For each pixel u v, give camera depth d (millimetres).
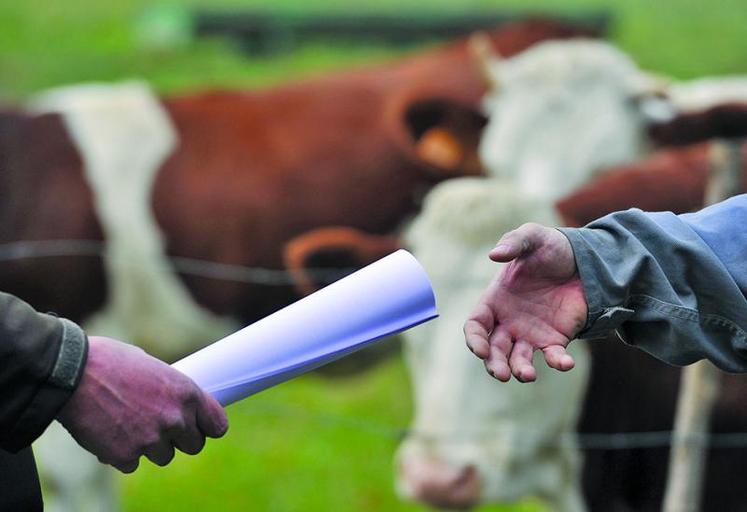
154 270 9062
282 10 18703
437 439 6523
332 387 10094
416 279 3053
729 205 3258
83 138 9227
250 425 9977
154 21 19484
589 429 6504
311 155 9461
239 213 9234
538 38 10469
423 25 18172
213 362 3000
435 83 9773
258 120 9570
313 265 7758
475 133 9547
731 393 5918
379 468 9250
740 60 17812
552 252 3150
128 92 9711
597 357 6391
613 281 3123
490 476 6484
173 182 9227
